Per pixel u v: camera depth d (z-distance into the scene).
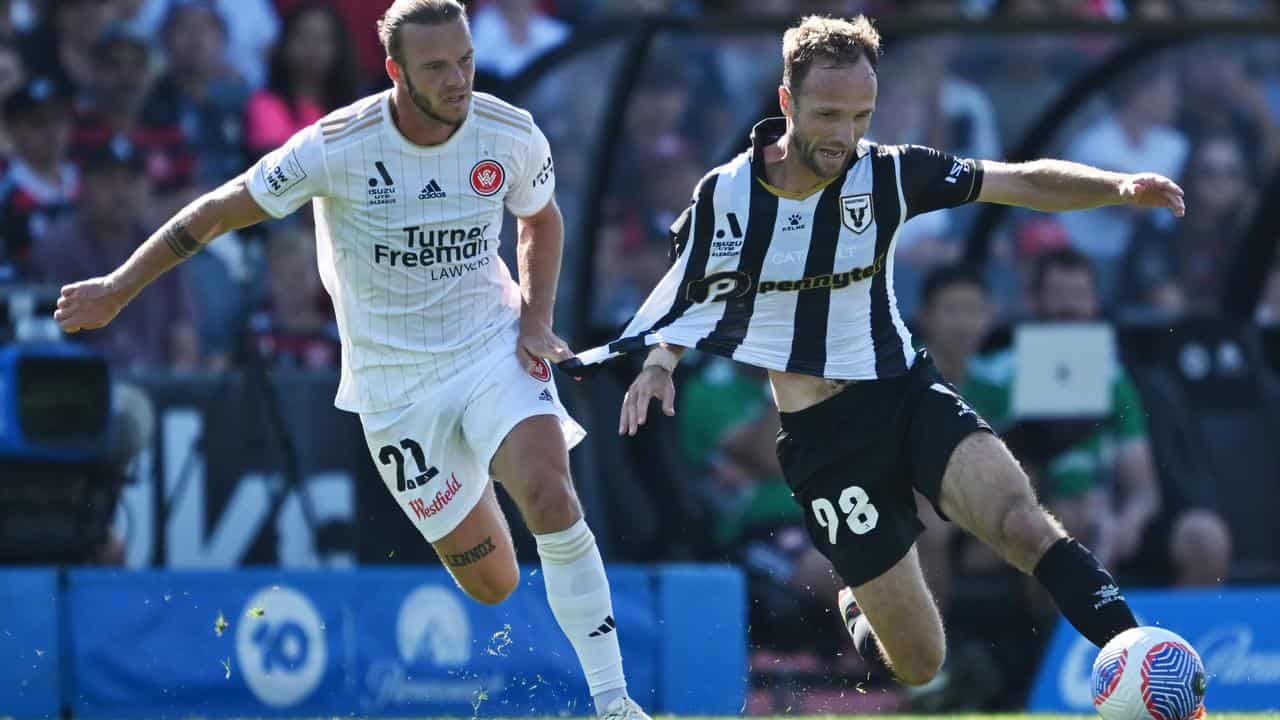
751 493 32.41
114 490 27.55
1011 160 34.12
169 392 28.50
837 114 14.79
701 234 15.97
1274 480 34.91
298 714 26.16
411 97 15.19
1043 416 33.91
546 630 27.27
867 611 16.75
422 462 16.78
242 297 32.09
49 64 33.25
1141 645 13.74
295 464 29.19
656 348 16.42
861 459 16.28
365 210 15.82
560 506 15.80
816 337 16.23
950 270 33.44
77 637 25.33
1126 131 35.66
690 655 27.84
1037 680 30.53
